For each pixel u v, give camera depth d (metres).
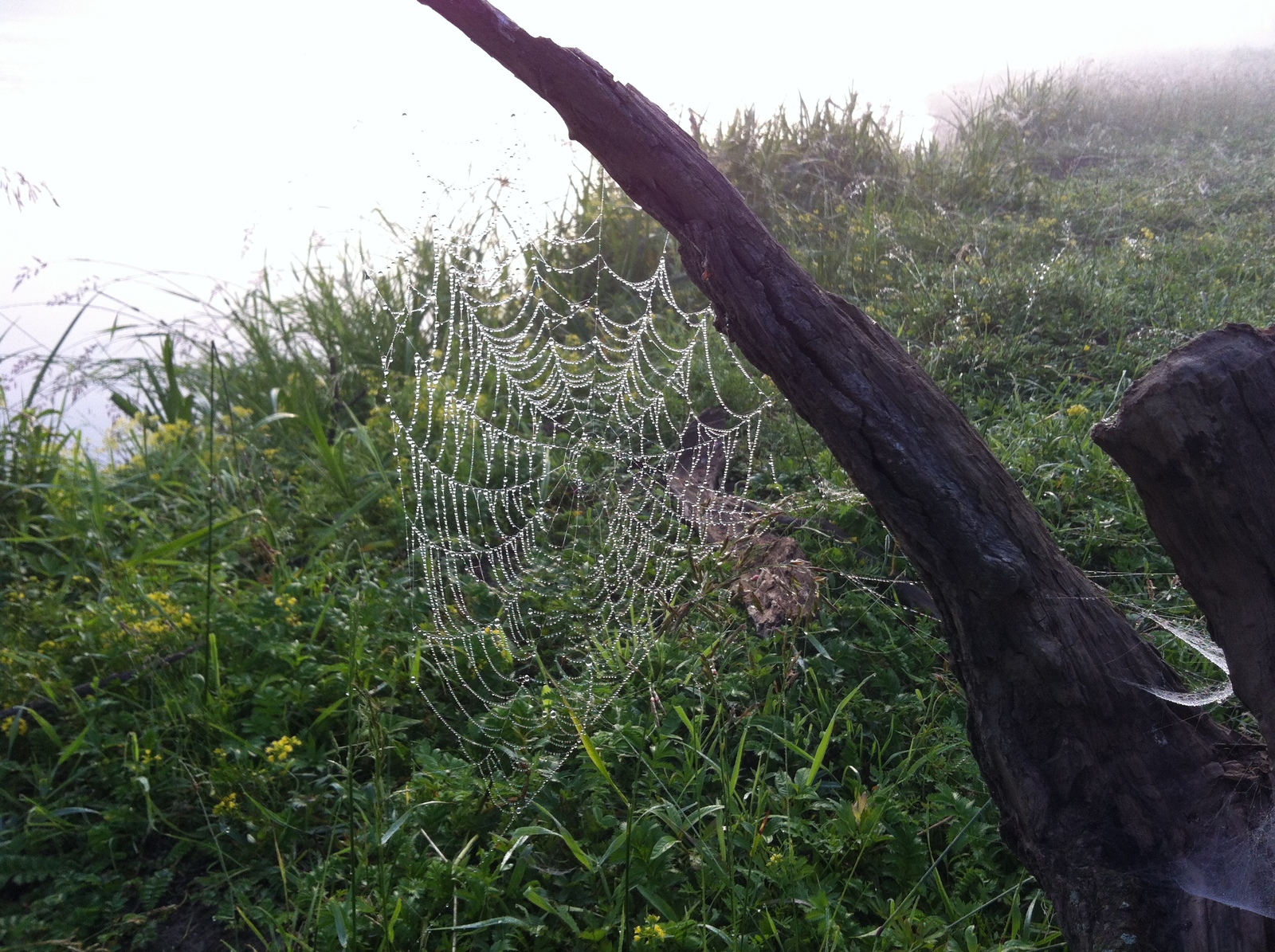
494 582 3.62
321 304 5.44
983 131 8.51
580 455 4.18
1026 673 1.92
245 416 4.71
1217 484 1.57
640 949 2.21
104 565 3.73
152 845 2.70
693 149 1.85
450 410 4.19
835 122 7.75
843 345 1.82
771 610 3.23
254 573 3.79
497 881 2.46
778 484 3.93
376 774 2.49
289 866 2.57
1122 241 6.14
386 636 3.21
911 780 2.68
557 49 1.78
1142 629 3.04
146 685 3.08
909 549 1.93
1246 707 1.72
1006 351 4.74
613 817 2.59
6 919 2.42
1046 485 3.74
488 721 2.92
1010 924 2.27
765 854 2.42
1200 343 1.62
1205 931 1.76
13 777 2.83
